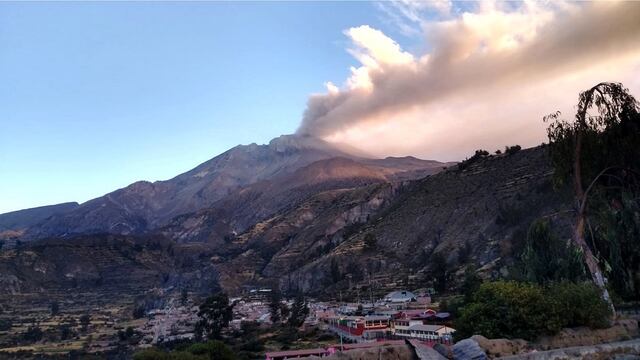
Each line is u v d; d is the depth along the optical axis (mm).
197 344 65125
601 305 21359
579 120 28078
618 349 18906
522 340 19312
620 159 27828
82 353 121250
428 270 159375
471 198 190375
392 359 15727
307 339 102438
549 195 136375
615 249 28703
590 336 20547
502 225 154875
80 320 177750
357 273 188875
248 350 91500
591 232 28891
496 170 197000
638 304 27891
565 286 22375
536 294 21000
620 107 27797
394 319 94062
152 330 150750
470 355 17141
